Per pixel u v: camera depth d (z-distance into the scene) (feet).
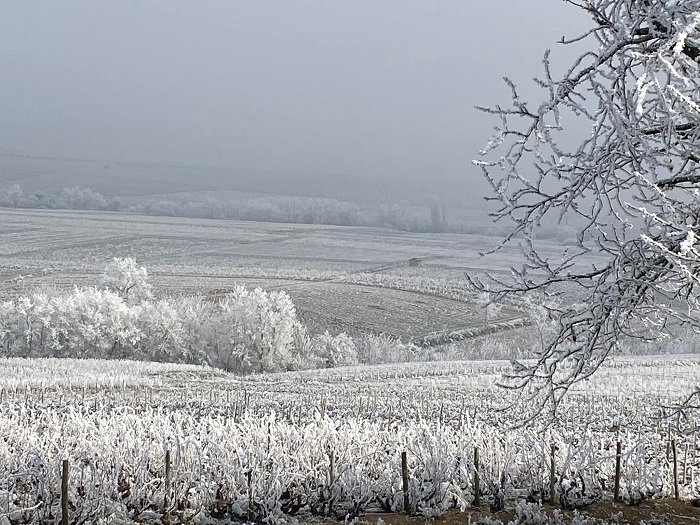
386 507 37.76
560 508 38.29
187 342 241.55
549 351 28.02
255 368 238.68
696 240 20.95
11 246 444.96
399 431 45.01
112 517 33.71
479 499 38.99
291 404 91.20
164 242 490.90
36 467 35.53
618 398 94.94
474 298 318.86
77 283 326.65
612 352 29.09
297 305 299.58
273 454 39.45
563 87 24.52
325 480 38.45
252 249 476.95
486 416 77.77
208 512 35.99
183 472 37.27
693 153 21.84
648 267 24.43
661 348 212.02
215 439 41.04
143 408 86.28
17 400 88.53
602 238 24.93
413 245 517.96
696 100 21.58
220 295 312.29
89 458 37.68
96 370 140.56
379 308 299.99
